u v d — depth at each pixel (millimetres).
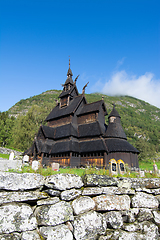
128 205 11219
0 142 64562
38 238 8039
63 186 9492
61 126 46812
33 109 111375
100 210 10133
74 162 37250
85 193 10109
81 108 48938
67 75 56031
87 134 40781
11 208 7914
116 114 42656
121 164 17344
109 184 11008
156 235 11109
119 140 38062
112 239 9844
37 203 8789
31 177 9031
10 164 10336
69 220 9039
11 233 7605
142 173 16250
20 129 92500
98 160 35531
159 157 105188
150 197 12039
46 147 41781
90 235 9289
